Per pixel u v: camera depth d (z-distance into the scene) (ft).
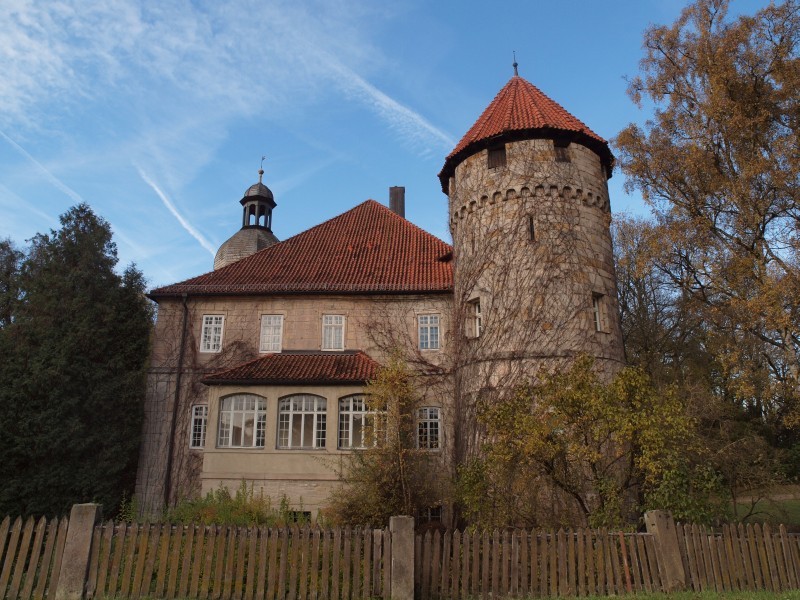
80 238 76.48
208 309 79.66
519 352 62.34
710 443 64.03
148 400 76.13
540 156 67.05
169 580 32.12
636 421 36.47
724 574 33.99
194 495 71.61
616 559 33.65
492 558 33.42
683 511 36.78
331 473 65.31
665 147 72.33
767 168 62.18
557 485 40.63
